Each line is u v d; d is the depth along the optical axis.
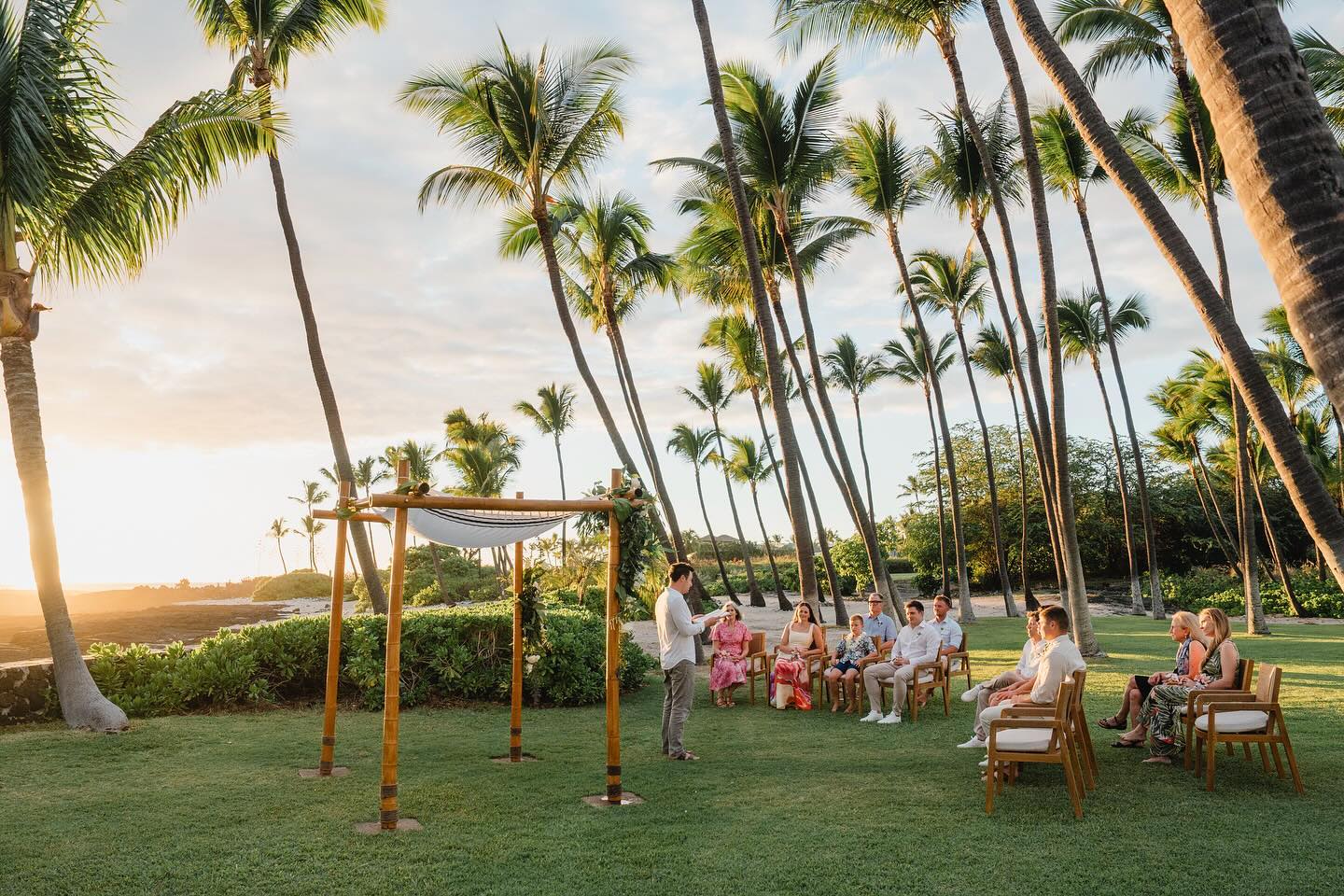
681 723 7.71
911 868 4.70
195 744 8.20
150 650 10.56
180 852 5.03
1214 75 2.53
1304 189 2.34
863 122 21.27
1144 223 6.02
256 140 10.24
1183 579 33.16
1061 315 27.19
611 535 6.77
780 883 4.52
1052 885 4.41
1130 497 38.91
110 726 8.70
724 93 18.61
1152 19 17.73
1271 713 6.21
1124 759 7.15
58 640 8.91
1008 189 19.83
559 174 18.16
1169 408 30.14
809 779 6.76
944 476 40.81
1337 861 4.63
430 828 5.54
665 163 20.03
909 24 16.45
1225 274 17.62
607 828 5.53
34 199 8.67
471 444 40.84
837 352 34.38
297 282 14.35
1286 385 24.70
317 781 6.81
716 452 41.56
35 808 5.96
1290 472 3.58
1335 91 14.80
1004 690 7.63
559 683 10.79
